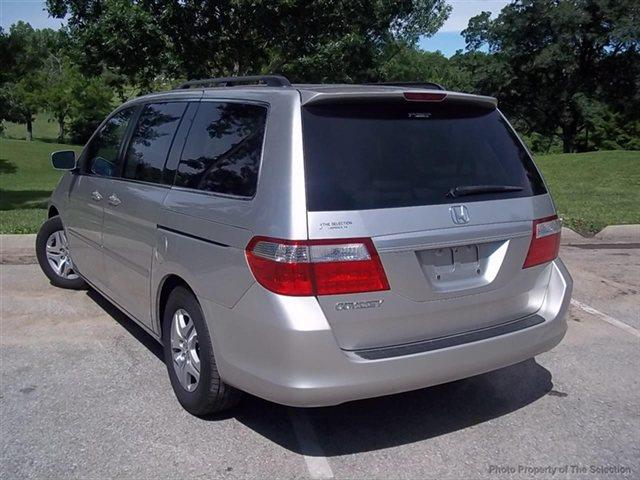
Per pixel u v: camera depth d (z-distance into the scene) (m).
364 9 10.92
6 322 5.71
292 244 3.24
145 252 4.42
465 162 3.80
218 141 3.97
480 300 3.72
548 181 19.25
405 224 3.43
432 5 22.38
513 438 3.87
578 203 13.08
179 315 4.09
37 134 74.00
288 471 3.49
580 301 6.57
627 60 41.28
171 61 10.50
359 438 3.84
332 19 10.70
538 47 41.81
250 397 4.32
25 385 4.48
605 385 4.61
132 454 3.63
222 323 3.58
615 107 45.50
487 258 3.76
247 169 3.61
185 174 4.16
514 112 45.88
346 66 11.21
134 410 4.13
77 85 58.34
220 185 3.79
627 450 3.74
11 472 3.44
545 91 44.06
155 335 4.50
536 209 3.97
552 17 39.94
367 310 3.35
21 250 8.12
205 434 3.85
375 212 3.38
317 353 3.25
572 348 5.31
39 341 5.29
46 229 6.59
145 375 4.66
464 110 4.01
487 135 4.00
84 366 4.80
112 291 5.20
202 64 10.89
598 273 7.63
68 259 6.52
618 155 22.33
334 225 3.29
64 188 6.16
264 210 3.37
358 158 3.49
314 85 3.97
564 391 4.51
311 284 3.24
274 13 10.30
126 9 9.94
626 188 17.23
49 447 3.69
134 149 4.97
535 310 4.05
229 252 3.52
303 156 3.38
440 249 3.55
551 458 3.65
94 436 3.81
